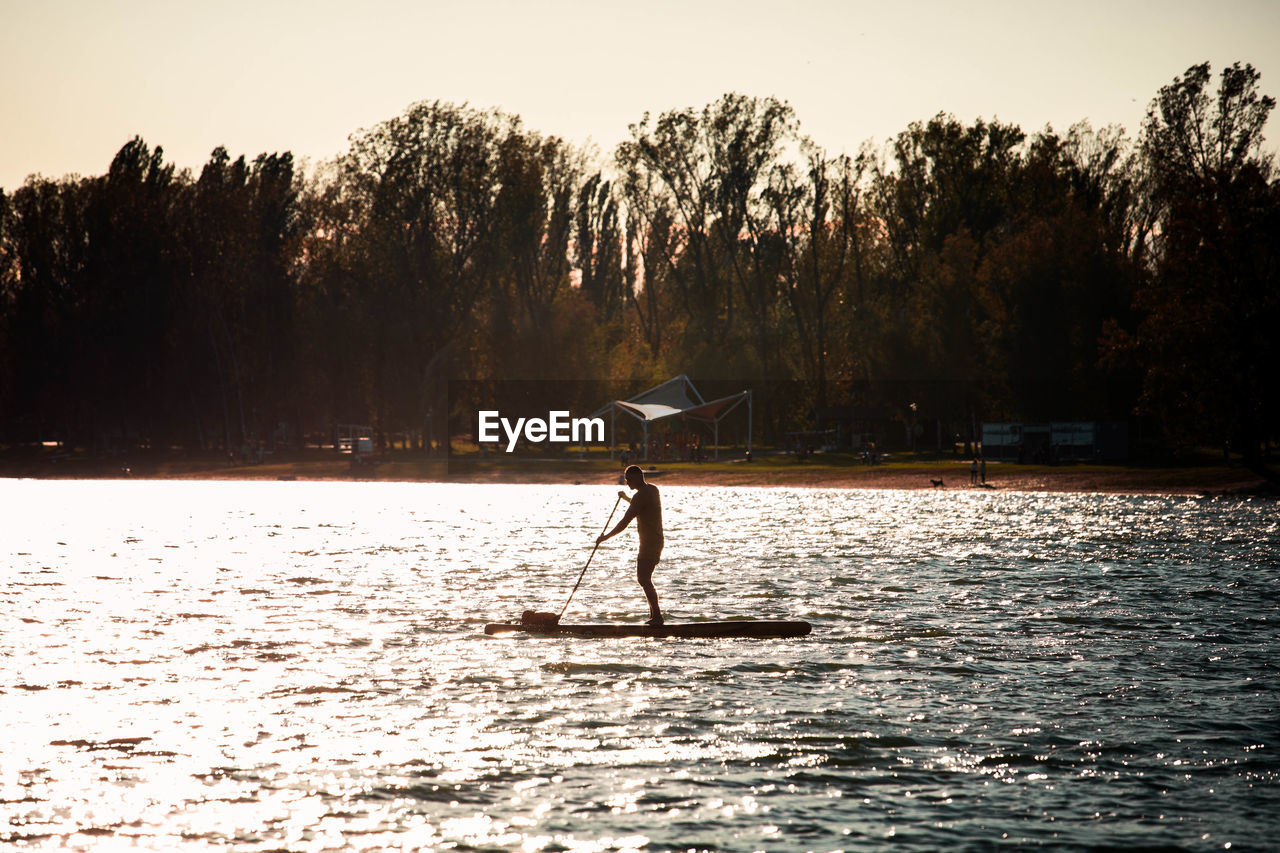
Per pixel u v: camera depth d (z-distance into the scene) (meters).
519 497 65.62
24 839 9.18
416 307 92.94
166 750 11.64
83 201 95.94
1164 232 64.12
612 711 13.33
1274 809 9.95
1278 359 59.00
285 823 9.59
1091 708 13.48
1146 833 9.39
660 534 18.39
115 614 20.53
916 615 20.52
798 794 10.34
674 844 9.14
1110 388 81.69
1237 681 14.97
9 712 13.10
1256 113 79.31
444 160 92.75
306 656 16.55
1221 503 55.62
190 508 55.06
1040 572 27.36
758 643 17.70
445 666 15.87
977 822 9.64
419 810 9.91
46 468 95.12
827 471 80.38
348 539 37.47
